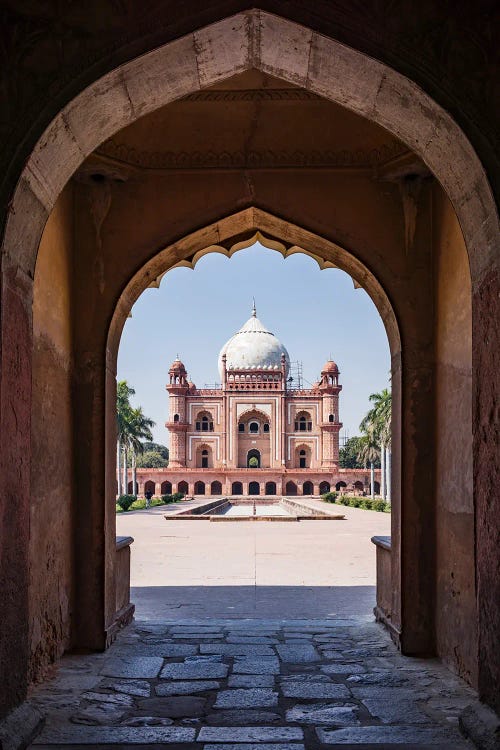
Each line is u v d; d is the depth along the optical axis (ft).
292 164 14.94
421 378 14.51
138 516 71.26
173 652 14.10
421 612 14.05
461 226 10.15
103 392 14.69
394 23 9.09
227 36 9.43
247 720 10.04
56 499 13.28
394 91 9.48
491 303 8.93
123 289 14.94
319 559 32.42
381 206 14.96
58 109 8.88
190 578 26.27
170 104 14.23
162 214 15.03
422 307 14.70
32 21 9.01
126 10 9.11
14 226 8.75
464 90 8.95
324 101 14.19
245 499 131.95
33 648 11.86
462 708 10.57
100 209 15.02
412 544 14.17
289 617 18.28
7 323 8.54
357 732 9.50
